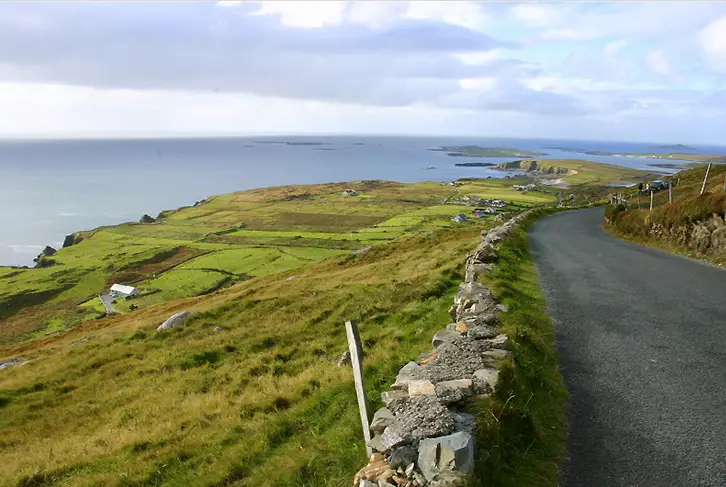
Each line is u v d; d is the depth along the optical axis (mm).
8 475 11820
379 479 5816
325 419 9625
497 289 14570
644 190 73750
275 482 7508
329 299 26516
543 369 9312
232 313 28828
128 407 16344
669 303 14383
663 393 8414
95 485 9672
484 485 5504
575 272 20000
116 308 91125
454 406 7043
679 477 6035
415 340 13641
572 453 6699
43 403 18766
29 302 100375
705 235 23359
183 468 9625
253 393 14344
